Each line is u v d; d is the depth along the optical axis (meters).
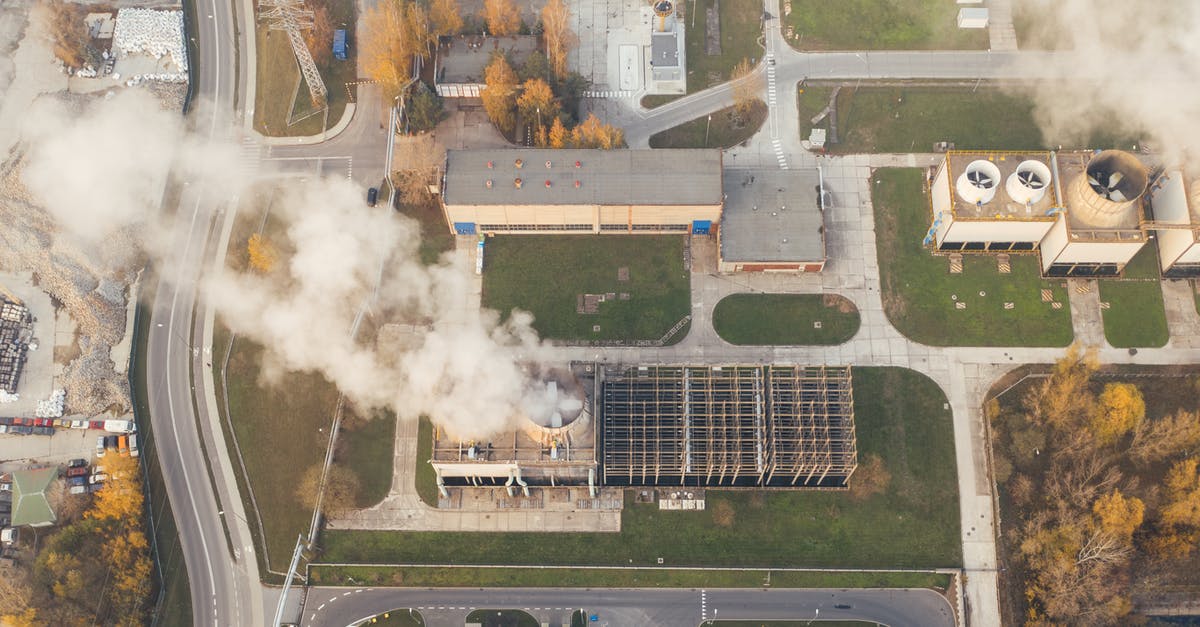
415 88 143.88
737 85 146.00
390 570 123.56
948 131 142.00
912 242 136.25
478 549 123.94
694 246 137.25
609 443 123.50
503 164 132.38
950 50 147.50
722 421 122.12
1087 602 115.38
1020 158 130.88
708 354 131.38
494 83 137.12
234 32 150.62
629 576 123.06
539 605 122.62
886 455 125.88
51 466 126.19
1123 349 129.62
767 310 133.38
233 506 126.19
